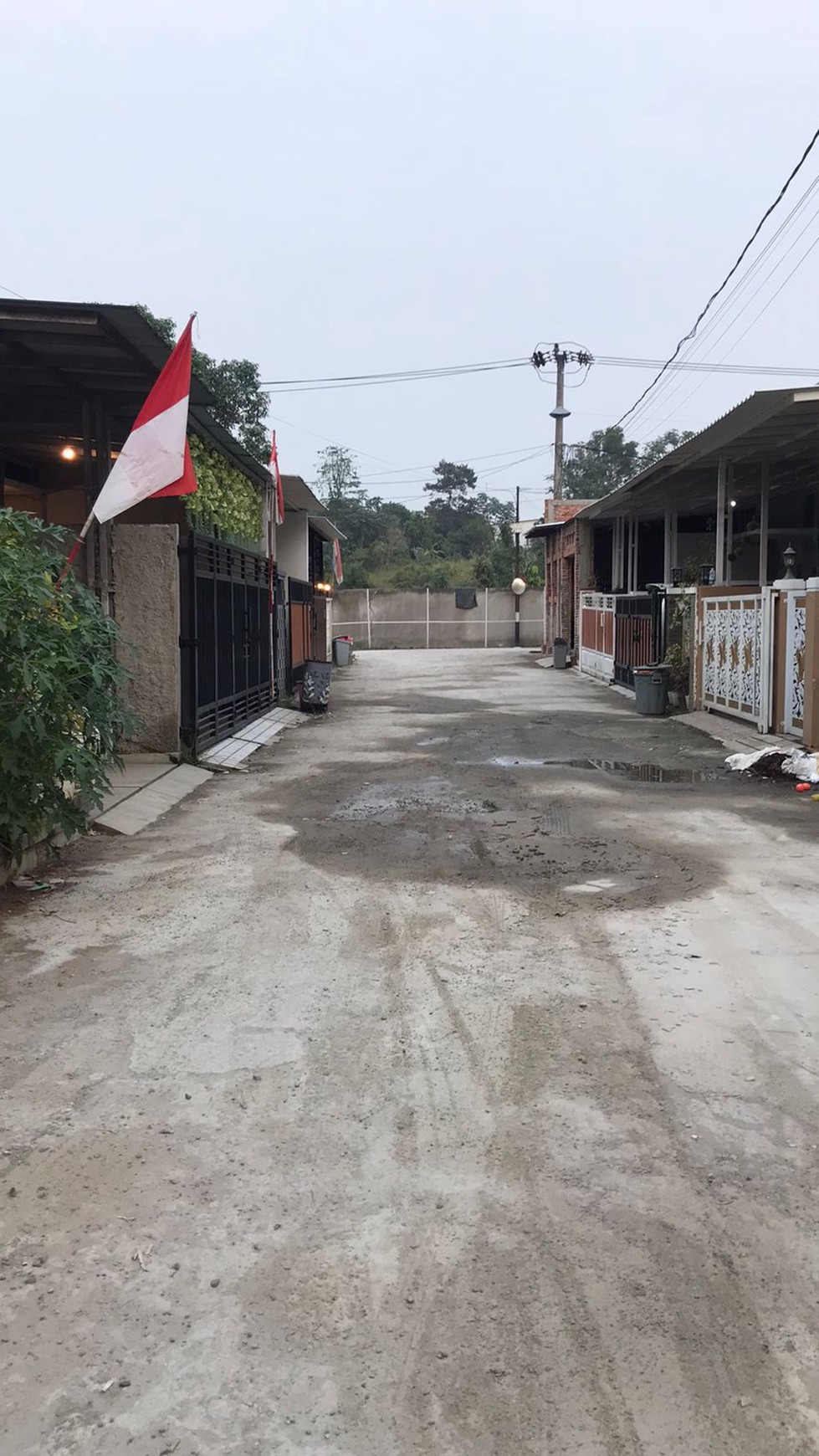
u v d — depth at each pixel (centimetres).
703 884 626
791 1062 384
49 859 685
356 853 714
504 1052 393
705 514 2567
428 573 4859
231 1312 251
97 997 452
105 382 1002
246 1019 426
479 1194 299
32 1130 338
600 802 898
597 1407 222
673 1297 255
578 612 2742
